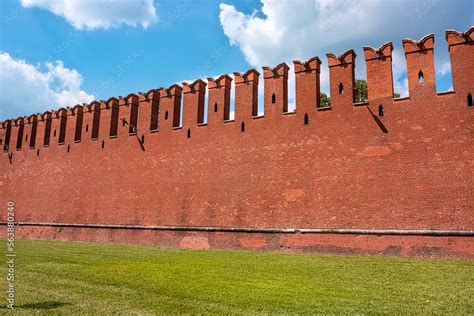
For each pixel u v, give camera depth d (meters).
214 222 20.73
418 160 16.42
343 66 18.81
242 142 20.83
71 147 28.06
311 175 18.53
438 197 15.78
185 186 22.23
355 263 14.27
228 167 20.97
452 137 16.00
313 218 18.08
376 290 10.03
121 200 24.66
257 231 19.30
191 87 23.33
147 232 23.02
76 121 28.27
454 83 16.41
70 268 13.49
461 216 15.25
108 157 25.98
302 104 19.47
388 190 16.75
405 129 16.91
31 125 30.91
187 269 13.23
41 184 29.09
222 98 22.05
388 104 17.45
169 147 23.42
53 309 8.15
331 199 17.84
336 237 17.36
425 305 8.60
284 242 18.48
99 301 8.87
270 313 7.97
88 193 26.31
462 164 15.62
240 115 21.20
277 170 19.47
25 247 20.84
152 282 11.01
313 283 10.90
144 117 24.98
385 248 16.30
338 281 11.16
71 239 26.20
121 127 25.83
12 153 31.64
